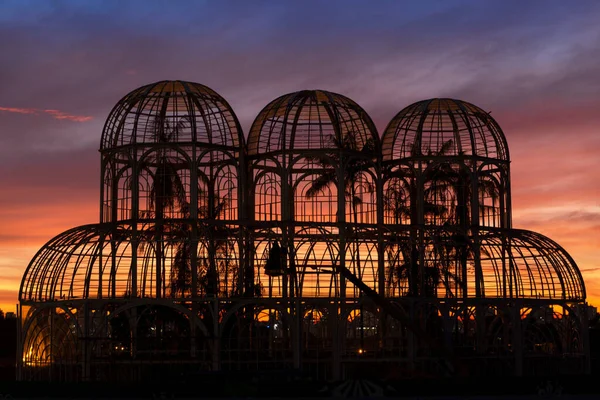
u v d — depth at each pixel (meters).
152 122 69.25
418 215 71.75
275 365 63.44
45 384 58.62
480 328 68.31
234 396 55.00
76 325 62.84
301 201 72.25
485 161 72.31
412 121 73.88
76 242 66.81
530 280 70.44
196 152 68.31
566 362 69.12
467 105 73.81
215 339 62.00
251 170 72.62
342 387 55.66
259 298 63.12
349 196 72.81
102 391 57.03
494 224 73.50
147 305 63.59
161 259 67.50
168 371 62.59
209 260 67.25
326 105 70.75
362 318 65.12
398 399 53.06
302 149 68.94
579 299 70.12
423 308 68.81
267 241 66.75
